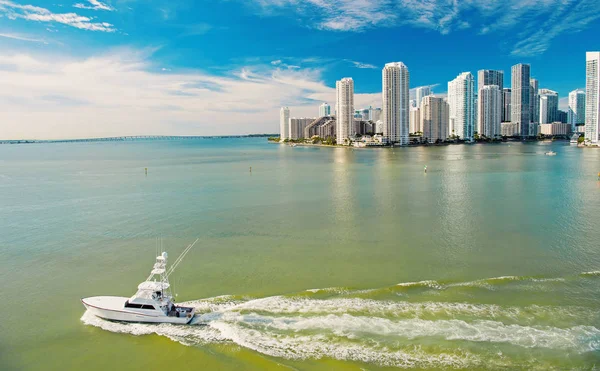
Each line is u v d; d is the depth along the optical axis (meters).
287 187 131.75
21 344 38.72
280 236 71.12
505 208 92.31
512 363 33.34
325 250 63.28
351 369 33.50
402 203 100.44
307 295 46.16
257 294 47.28
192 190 126.06
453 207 94.38
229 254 61.81
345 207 96.12
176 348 37.25
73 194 119.62
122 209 95.56
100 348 37.81
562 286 47.53
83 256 61.59
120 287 50.50
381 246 65.00
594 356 33.91
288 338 37.81
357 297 45.41
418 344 36.22
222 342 37.81
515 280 49.38
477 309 42.00
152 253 62.72
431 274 52.91
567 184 129.88
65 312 44.28
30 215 89.94
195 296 47.19
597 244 64.12
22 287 50.62
